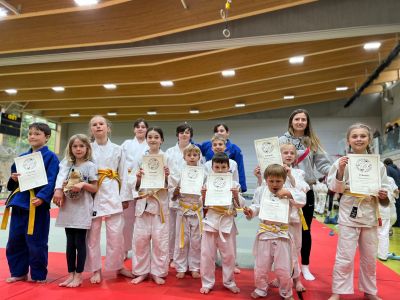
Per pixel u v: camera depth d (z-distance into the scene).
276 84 11.84
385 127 14.29
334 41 8.37
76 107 14.26
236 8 5.98
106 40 6.82
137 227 3.03
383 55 9.63
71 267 2.86
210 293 2.69
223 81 10.84
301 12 6.46
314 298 2.63
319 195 9.67
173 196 3.19
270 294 2.70
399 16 6.05
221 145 3.32
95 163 3.10
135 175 3.17
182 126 3.62
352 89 14.52
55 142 17.70
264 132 16.56
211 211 2.80
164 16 6.44
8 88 11.30
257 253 2.63
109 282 2.95
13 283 2.85
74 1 5.56
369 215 2.52
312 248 4.71
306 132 3.23
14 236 2.90
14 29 7.31
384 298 2.65
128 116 16.89
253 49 8.81
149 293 2.66
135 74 10.09
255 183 16.22
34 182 2.88
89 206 2.91
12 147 14.52
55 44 7.08
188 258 3.27
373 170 2.51
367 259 2.54
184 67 9.55
